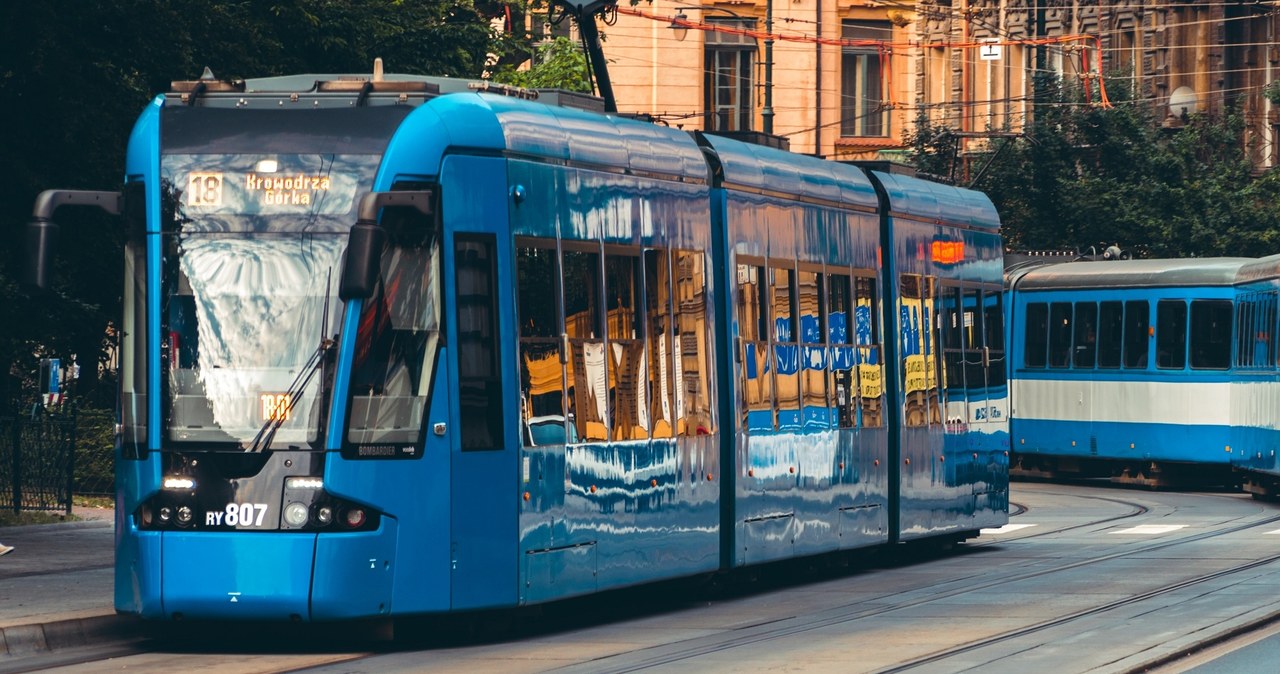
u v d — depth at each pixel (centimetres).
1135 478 6975
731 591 3519
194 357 2602
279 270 2605
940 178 4462
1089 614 2962
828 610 3128
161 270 2630
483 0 8006
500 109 2788
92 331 4750
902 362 4019
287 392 2569
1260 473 6178
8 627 2609
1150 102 9700
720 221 3331
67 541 3884
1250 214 8631
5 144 4200
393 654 2598
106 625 2745
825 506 3647
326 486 2542
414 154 2636
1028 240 9119
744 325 3366
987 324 4528
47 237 2572
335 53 6103
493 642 2730
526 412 2762
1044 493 6644
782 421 3484
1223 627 2780
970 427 4372
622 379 2998
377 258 2483
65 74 4119
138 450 2608
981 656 2506
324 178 2619
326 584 2530
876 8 10944
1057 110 9156
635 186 3064
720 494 3288
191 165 2647
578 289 2902
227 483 2564
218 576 2550
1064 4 10394
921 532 4081
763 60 10838
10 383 5053
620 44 10619
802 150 10881
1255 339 6144
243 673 2414
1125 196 8856
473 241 2692
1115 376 6900
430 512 2611
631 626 2938
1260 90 9169
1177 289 6731
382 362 2591
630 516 3002
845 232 3803
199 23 4556
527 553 2744
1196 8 9644
